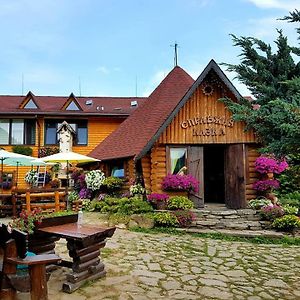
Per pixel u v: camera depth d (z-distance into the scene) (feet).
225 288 19.53
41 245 19.75
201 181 43.45
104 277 20.25
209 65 40.93
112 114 76.79
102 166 54.54
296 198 39.37
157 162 42.96
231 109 13.16
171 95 52.47
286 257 27.37
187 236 34.40
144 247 28.63
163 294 18.16
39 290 13.91
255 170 43.14
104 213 43.45
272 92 12.36
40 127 76.95
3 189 69.56
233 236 34.81
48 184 68.74
